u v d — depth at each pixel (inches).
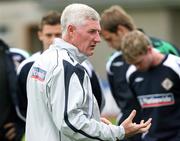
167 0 2659.9
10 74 741.3
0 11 3105.3
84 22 497.7
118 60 749.9
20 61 756.0
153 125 684.7
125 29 711.7
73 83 483.5
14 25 3078.2
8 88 740.7
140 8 2736.2
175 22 2746.1
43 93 497.4
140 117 703.7
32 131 504.1
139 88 697.6
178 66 675.4
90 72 682.2
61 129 479.5
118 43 716.7
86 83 493.7
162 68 679.7
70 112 475.2
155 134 684.1
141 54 657.0
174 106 680.4
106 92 1253.1
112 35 715.4
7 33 3088.1
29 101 513.0
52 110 486.9
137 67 673.0
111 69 756.6
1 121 739.4
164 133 684.1
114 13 715.4
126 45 657.6
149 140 684.7
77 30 499.2
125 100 731.4
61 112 478.0
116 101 756.6
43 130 497.4
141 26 2763.3
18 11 3068.4
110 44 727.1
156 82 683.4
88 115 492.4
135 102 713.6
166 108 682.2
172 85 677.3
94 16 502.0
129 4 2704.2
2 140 749.3
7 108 741.3
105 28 714.8
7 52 751.1
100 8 2731.3
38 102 502.6
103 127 490.6
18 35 3070.9
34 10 3031.5
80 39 500.4
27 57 762.2
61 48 505.0
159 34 2736.2
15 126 746.2
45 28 690.8
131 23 716.7
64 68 487.5
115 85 751.7
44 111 499.2
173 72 675.4
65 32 506.6
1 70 740.0
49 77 492.4
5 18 3095.5
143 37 661.3
